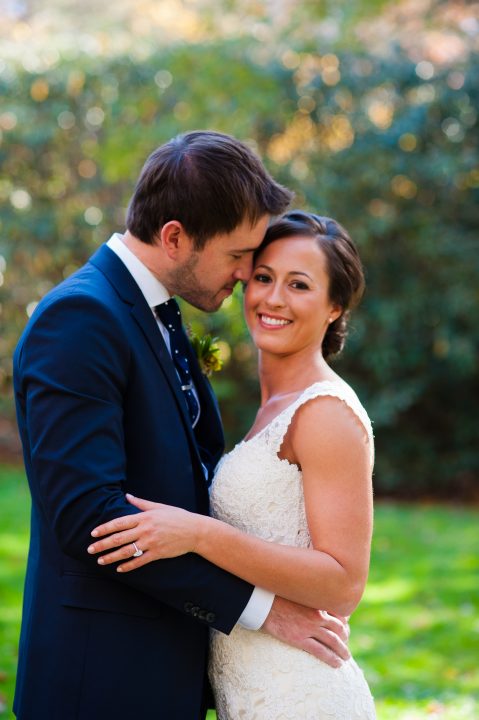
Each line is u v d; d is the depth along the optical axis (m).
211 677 2.15
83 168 8.41
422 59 8.46
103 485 1.82
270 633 1.98
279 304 2.11
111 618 1.93
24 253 8.34
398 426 8.88
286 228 2.15
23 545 5.76
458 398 8.86
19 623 4.35
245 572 1.91
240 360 8.51
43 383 1.85
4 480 8.01
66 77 8.09
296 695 1.97
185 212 2.00
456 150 8.25
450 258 8.30
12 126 8.19
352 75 8.13
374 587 5.35
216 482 2.14
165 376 2.02
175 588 1.87
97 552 1.82
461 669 4.10
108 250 2.10
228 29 8.45
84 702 1.91
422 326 8.46
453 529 6.98
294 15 8.20
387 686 3.91
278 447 2.05
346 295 2.18
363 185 8.25
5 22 9.67
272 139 8.30
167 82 8.00
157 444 1.97
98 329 1.90
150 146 7.82
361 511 1.97
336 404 1.99
